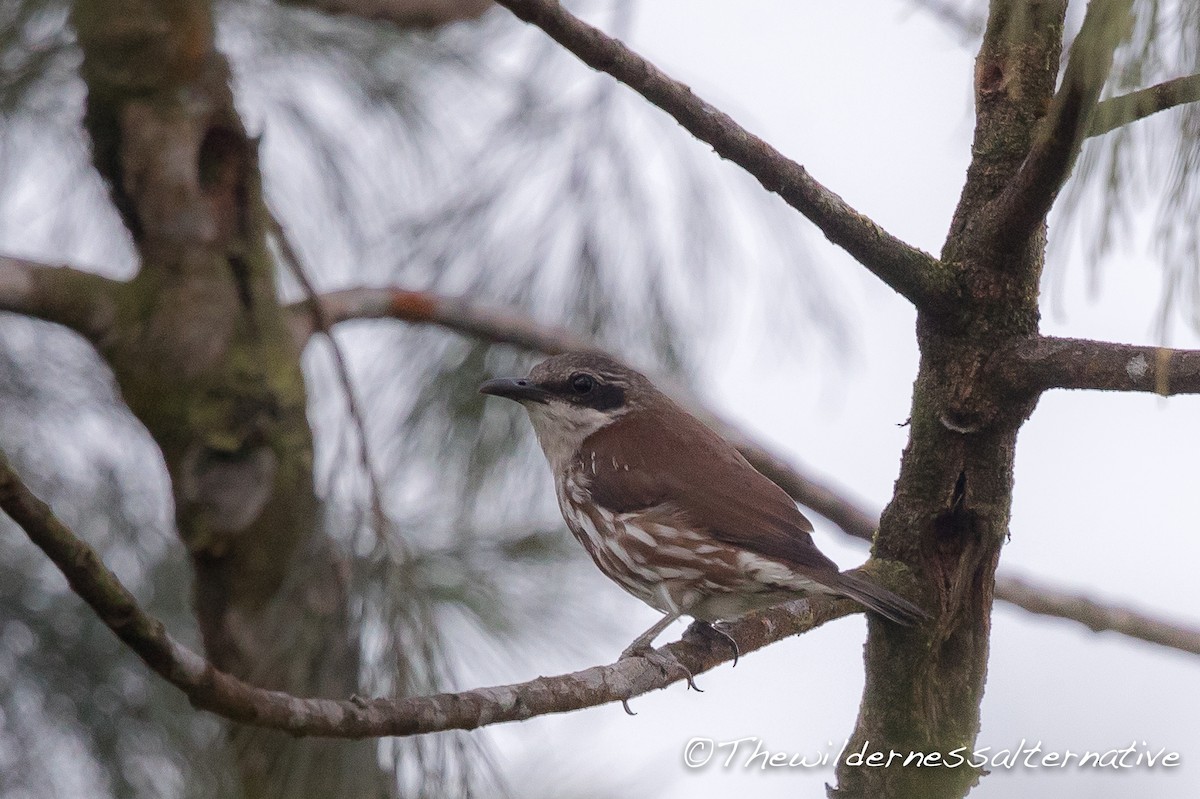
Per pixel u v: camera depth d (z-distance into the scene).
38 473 10.72
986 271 8.34
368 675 7.35
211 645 10.28
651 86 7.81
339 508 7.71
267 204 9.73
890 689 8.94
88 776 9.83
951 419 8.60
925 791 8.88
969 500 8.79
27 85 10.30
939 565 8.92
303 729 6.41
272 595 10.27
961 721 8.92
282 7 11.41
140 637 5.71
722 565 10.88
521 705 7.43
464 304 11.38
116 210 10.38
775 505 11.02
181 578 11.25
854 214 8.20
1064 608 11.35
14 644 9.88
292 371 10.50
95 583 5.55
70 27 10.09
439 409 12.36
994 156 8.38
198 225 10.25
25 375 10.86
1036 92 8.39
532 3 7.50
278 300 10.62
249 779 7.87
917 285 8.35
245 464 10.23
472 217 11.36
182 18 10.00
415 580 7.65
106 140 10.10
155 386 10.17
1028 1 8.31
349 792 7.31
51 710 9.73
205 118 10.21
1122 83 6.02
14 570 10.12
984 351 8.45
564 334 11.66
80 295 9.98
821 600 10.57
